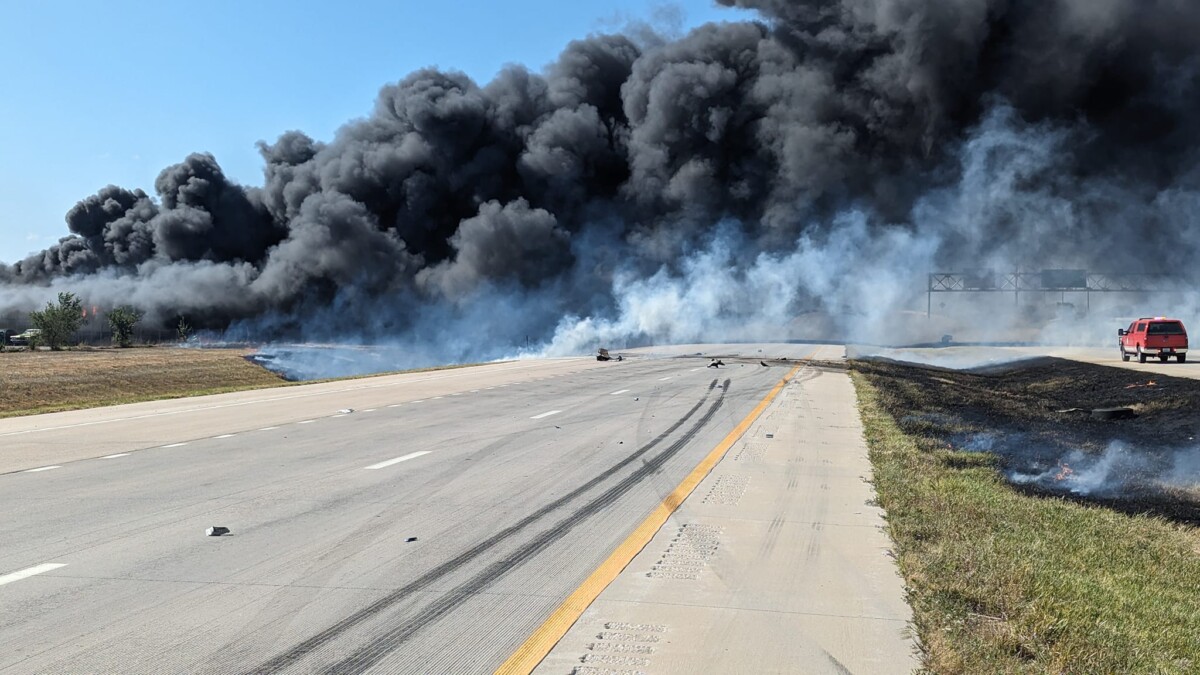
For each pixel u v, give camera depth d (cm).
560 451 1335
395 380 3044
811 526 838
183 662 502
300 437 1502
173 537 791
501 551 748
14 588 637
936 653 509
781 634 547
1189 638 577
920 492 998
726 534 805
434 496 987
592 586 646
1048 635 548
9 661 501
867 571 686
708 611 591
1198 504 1173
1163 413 2122
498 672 490
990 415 2023
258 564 705
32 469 1166
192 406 2106
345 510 911
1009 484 1160
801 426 1656
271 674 487
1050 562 730
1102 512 1045
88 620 571
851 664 500
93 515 880
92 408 2083
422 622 571
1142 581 725
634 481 1080
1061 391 3105
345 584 654
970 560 703
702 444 1410
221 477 1105
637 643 532
